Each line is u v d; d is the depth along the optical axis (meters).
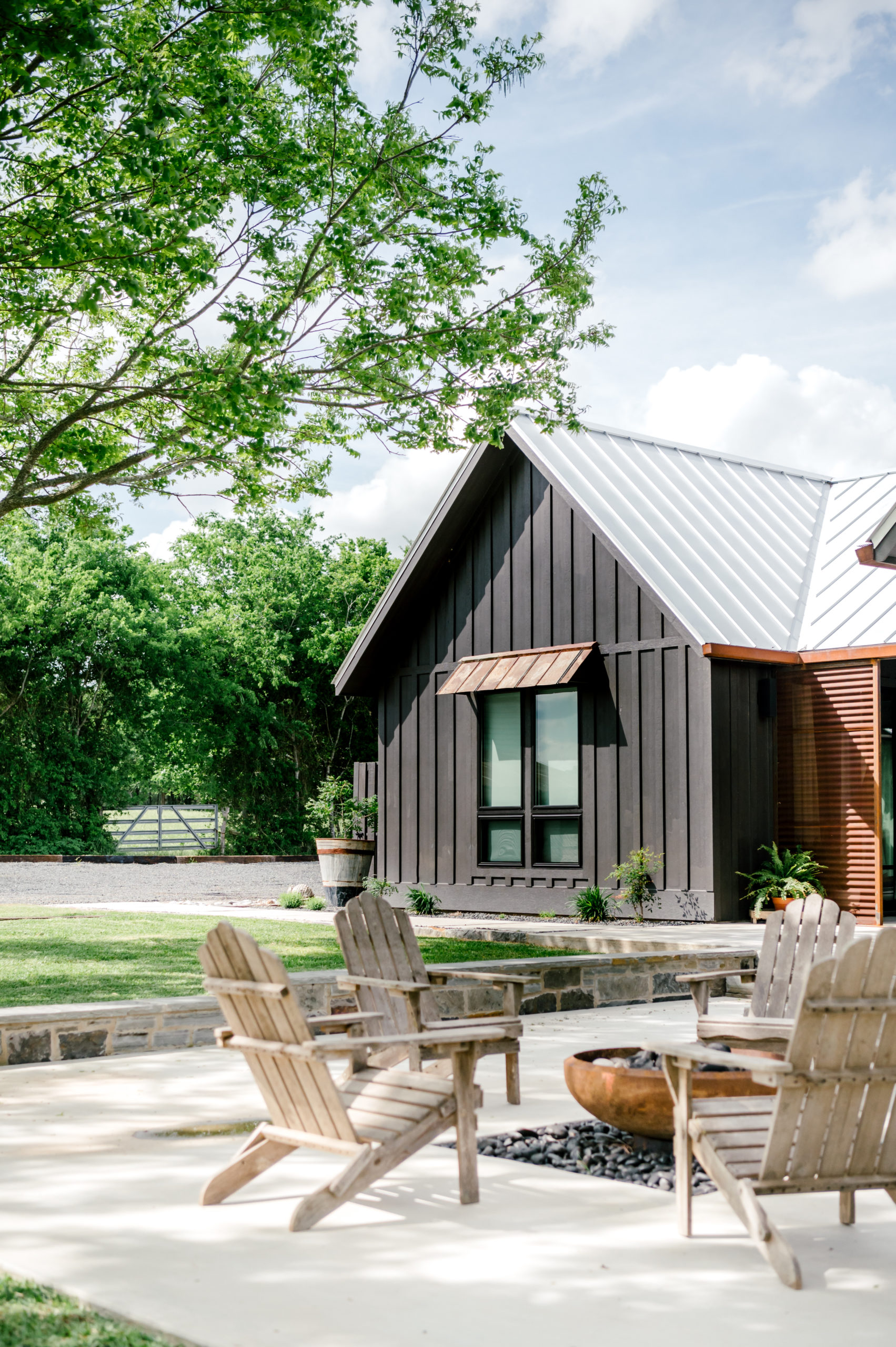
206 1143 6.07
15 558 36.44
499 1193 5.25
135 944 13.48
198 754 39.03
